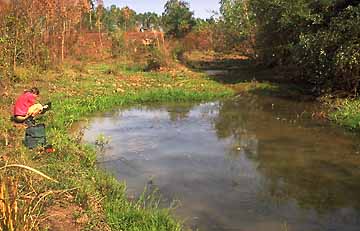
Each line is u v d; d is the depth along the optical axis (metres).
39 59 22.20
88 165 9.21
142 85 21.84
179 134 12.87
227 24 34.34
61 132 11.54
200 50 49.28
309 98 18.23
